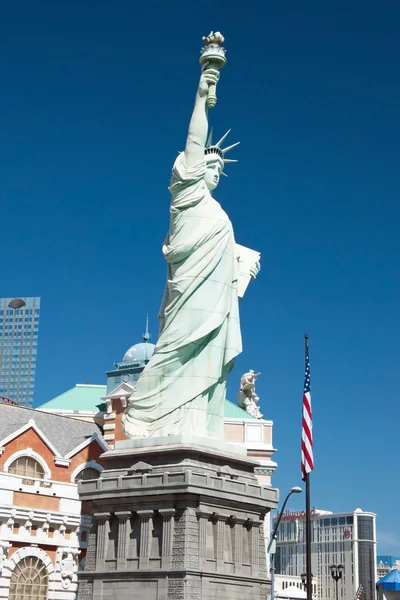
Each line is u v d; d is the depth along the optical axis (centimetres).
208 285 7138
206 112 7519
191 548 6119
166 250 7275
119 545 6431
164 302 7319
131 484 6475
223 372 7156
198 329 7000
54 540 8881
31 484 8862
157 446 6644
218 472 6588
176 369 6994
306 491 6856
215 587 6197
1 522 8456
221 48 7562
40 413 10112
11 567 8412
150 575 6162
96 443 9750
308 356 7375
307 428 7062
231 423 11606
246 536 6712
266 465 11362
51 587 8738
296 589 17138
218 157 7556
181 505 6228
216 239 7244
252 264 7725
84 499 6719
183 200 7275
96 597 6388
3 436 8944
